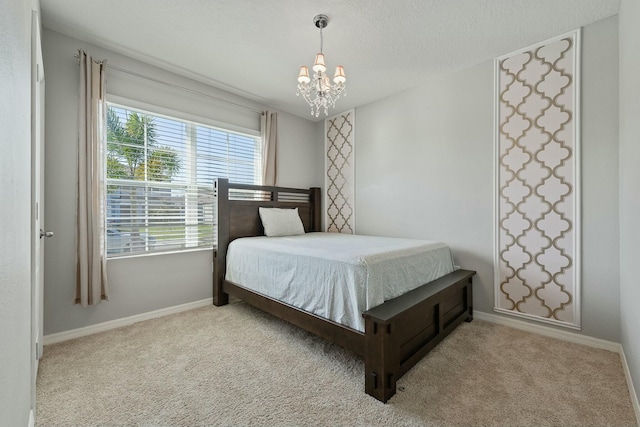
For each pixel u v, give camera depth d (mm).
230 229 3064
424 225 2980
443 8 1875
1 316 662
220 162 3205
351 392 1535
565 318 2146
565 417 1342
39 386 1564
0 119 638
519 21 2008
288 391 1541
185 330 2326
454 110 2752
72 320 2180
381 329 1479
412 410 1394
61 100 2145
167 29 2115
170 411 1381
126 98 2469
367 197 3537
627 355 1689
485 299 2557
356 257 1748
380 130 3391
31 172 1287
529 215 2311
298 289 2064
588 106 2039
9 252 738
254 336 2219
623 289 1812
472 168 2633
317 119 4113
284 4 1848
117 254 2436
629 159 1625
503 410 1388
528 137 2309
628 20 1639
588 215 2045
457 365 1789
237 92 3219
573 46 2092
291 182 3889
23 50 948
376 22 2020
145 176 2619
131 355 1915
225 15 1957
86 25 2068
